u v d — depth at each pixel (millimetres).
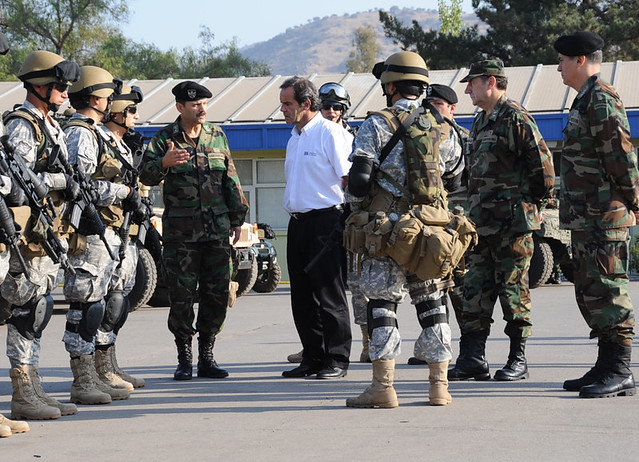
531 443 5062
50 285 5980
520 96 22453
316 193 7852
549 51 38875
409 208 5977
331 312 7656
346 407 6238
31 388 6094
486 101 7254
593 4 42625
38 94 5867
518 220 7164
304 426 5645
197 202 7895
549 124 20375
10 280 5777
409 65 6258
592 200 6504
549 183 7145
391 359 6160
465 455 4820
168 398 6816
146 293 14109
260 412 6160
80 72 6609
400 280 6074
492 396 6516
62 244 6055
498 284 7242
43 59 5855
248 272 17078
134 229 7164
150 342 10523
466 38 42688
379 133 6000
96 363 6988
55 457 4996
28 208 5461
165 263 7883
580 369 7711
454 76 24938
